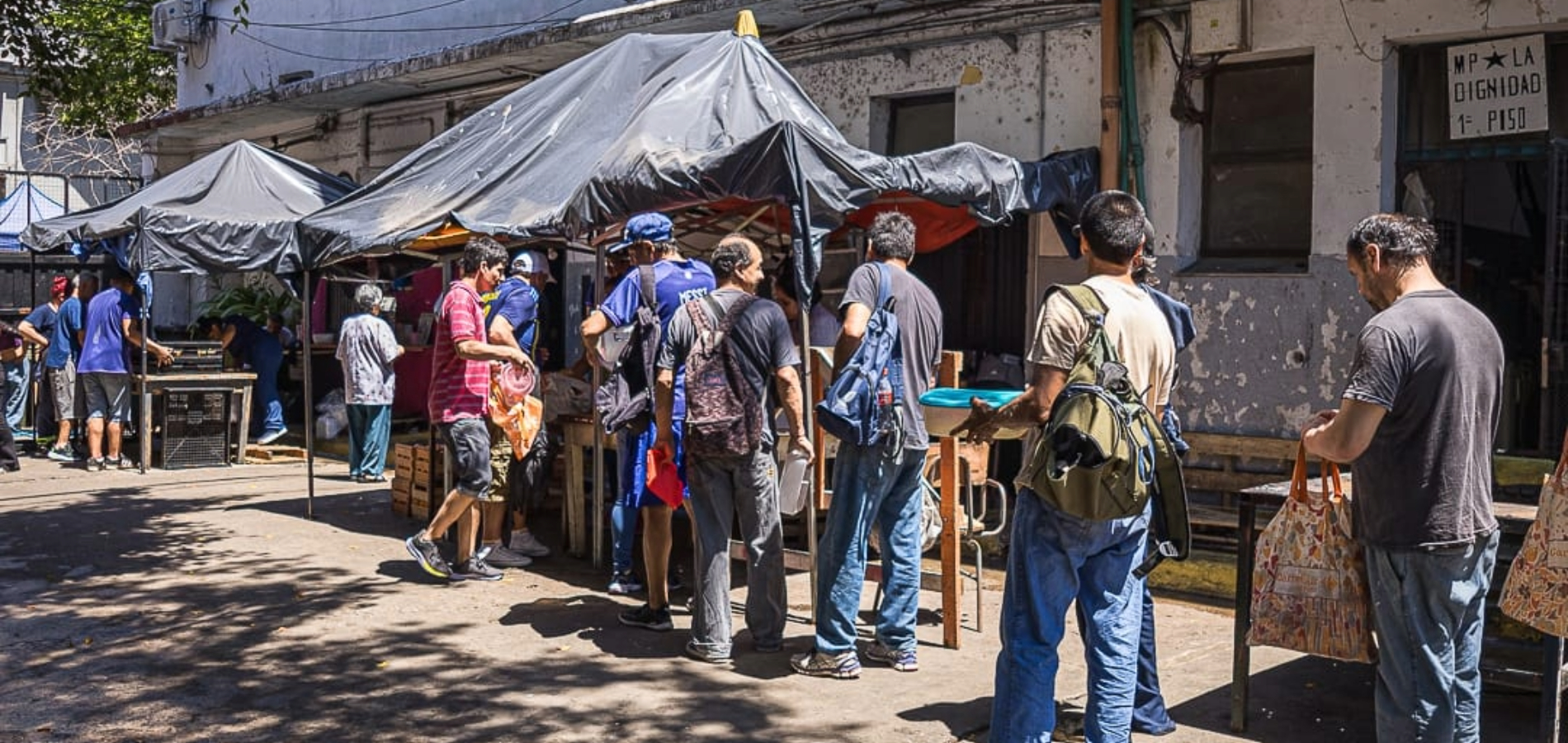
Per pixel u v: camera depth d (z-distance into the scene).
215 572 8.12
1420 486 4.14
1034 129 9.73
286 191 12.30
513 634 6.70
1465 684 4.29
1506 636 5.35
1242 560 5.21
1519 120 7.86
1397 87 8.23
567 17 13.27
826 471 7.45
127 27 20.31
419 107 14.94
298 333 15.68
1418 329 4.12
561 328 13.33
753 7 10.30
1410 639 4.22
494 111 9.20
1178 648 6.53
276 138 17.28
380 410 12.03
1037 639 4.39
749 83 7.80
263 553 8.70
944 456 6.41
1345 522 4.63
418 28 15.03
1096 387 4.24
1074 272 9.75
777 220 8.59
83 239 12.35
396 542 9.09
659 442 6.17
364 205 9.12
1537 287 7.97
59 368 13.58
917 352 5.94
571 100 8.70
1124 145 9.02
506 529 8.91
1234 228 9.02
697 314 6.09
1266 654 6.40
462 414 7.64
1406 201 8.30
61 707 5.58
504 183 8.35
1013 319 10.14
